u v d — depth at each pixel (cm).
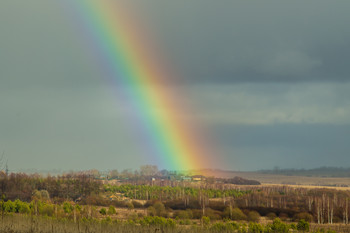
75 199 17788
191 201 17450
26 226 4556
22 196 14912
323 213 15375
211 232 6044
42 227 4553
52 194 17138
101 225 5144
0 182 15475
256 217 14225
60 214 9706
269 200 18700
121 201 18512
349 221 14750
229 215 14500
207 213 14462
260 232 9156
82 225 5056
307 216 14838
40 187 17462
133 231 4853
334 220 14700
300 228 10350
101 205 17438
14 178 16238
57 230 4456
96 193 19450
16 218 5300
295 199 19350
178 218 13000
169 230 5203
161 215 14488
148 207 16450
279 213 15725
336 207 16738
